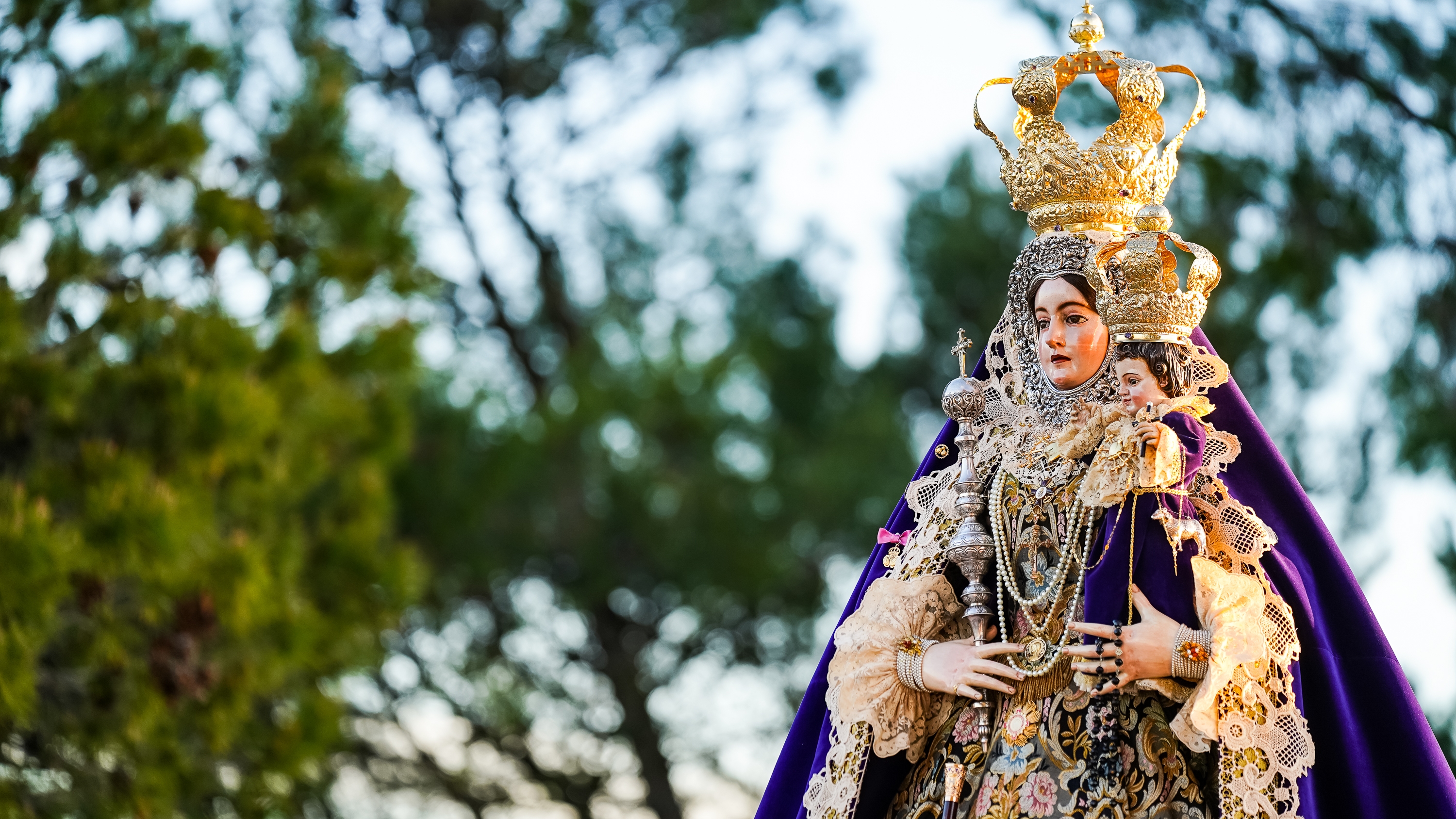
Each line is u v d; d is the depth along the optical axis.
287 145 11.67
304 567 11.58
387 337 12.02
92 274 10.44
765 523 18.48
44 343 10.47
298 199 11.66
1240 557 4.40
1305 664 4.46
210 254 10.82
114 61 10.97
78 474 9.55
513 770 19.53
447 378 18.56
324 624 11.15
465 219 19.72
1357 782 4.45
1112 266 4.45
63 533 9.11
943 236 21.59
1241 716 4.21
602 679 19.47
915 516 5.00
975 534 4.60
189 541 9.66
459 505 17.23
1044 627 4.49
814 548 19.02
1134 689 4.31
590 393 17.91
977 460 4.76
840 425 19.75
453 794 19.05
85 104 10.30
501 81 19.36
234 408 10.12
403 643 18.56
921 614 4.68
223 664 10.54
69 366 10.29
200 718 10.38
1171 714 4.35
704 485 18.17
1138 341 4.39
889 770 4.75
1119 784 4.29
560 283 20.45
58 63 10.76
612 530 17.98
